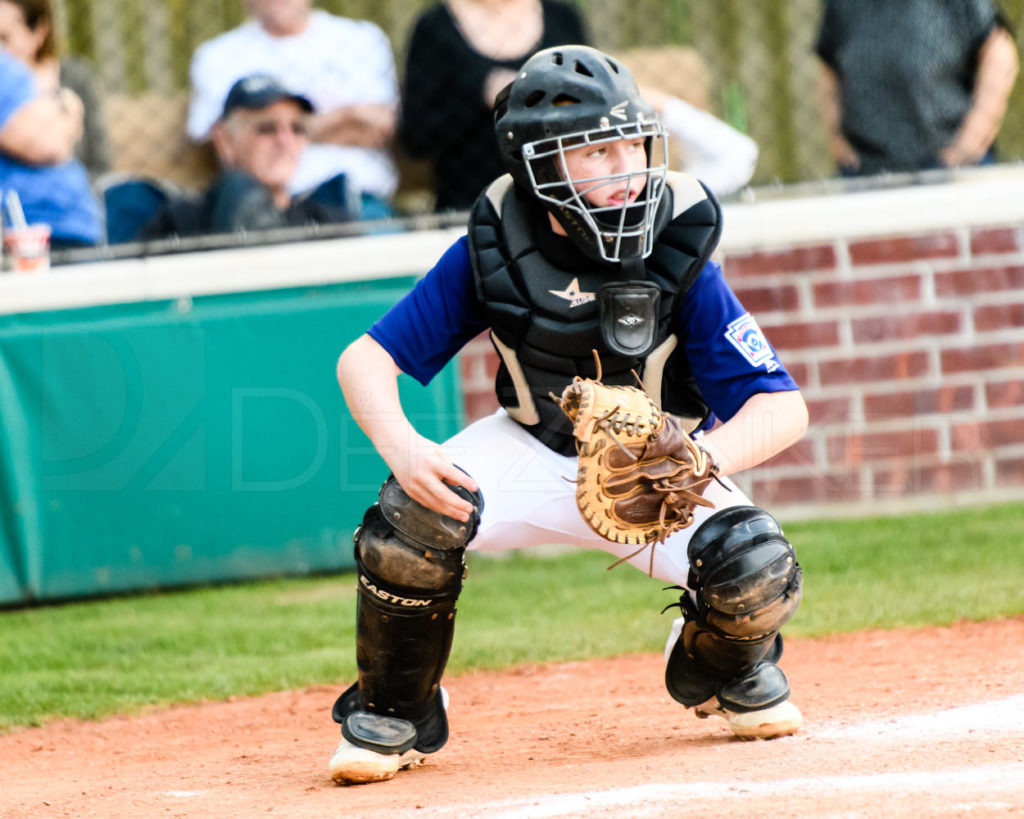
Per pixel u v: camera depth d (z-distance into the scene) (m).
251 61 20.86
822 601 15.09
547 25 20.78
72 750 11.35
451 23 20.33
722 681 9.40
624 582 17.36
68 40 25.39
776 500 19.52
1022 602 14.25
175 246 18.73
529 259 8.77
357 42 20.97
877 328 19.41
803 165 26.81
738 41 27.05
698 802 7.54
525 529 9.30
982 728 9.16
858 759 8.43
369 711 9.21
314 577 18.33
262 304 18.17
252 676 13.59
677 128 20.77
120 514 17.98
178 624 16.20
